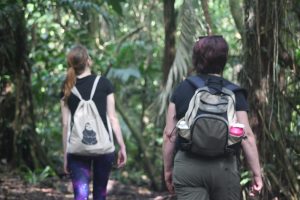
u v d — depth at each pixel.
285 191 5.90
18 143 9.41
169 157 3.86
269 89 6.00
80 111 4.99
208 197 3.74
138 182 10.84
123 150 5.16
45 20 10.48
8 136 9.48
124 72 11.41
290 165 5.98
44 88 10.74
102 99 5.06
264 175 5.87
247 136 3.77
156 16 12.49
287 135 6.26
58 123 13.04
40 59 10.52
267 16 5.98
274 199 5.93
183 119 3.71
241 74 6.11
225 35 12.05
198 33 6.53
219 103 3.67
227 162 3.71
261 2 6.01
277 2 5.96
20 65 9.20
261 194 5.89
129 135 11.89
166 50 8.60
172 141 3.83
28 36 10.10
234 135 3.61
